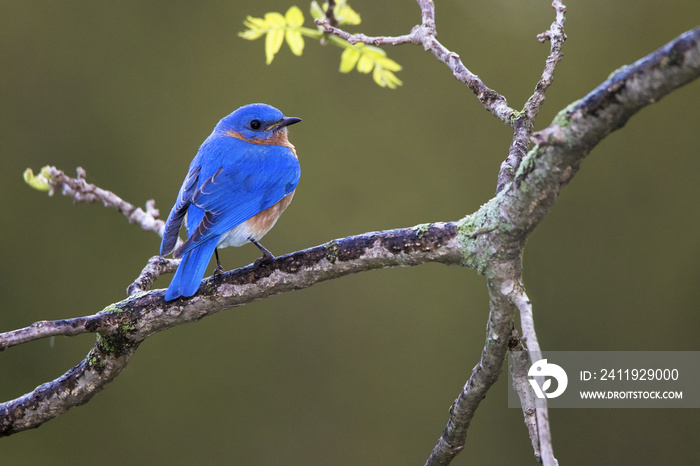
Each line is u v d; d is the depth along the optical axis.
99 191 7.69
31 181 7.41
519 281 5.14
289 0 14.61
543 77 5.85
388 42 6.65
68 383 6.08
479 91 6.09
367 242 5.55
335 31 6.80
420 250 5.38
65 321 5.79
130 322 5.89
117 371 6.03
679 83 3.99
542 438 4.32
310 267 5.70
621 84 4.14
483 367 5.45
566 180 4.65
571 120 4.34
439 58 6.39
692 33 3.88
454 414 5.73
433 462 5.96
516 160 5.60
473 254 5.20
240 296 5.84
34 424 6.16
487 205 5.23
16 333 5.62
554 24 5.92
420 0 6.66
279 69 14.51
